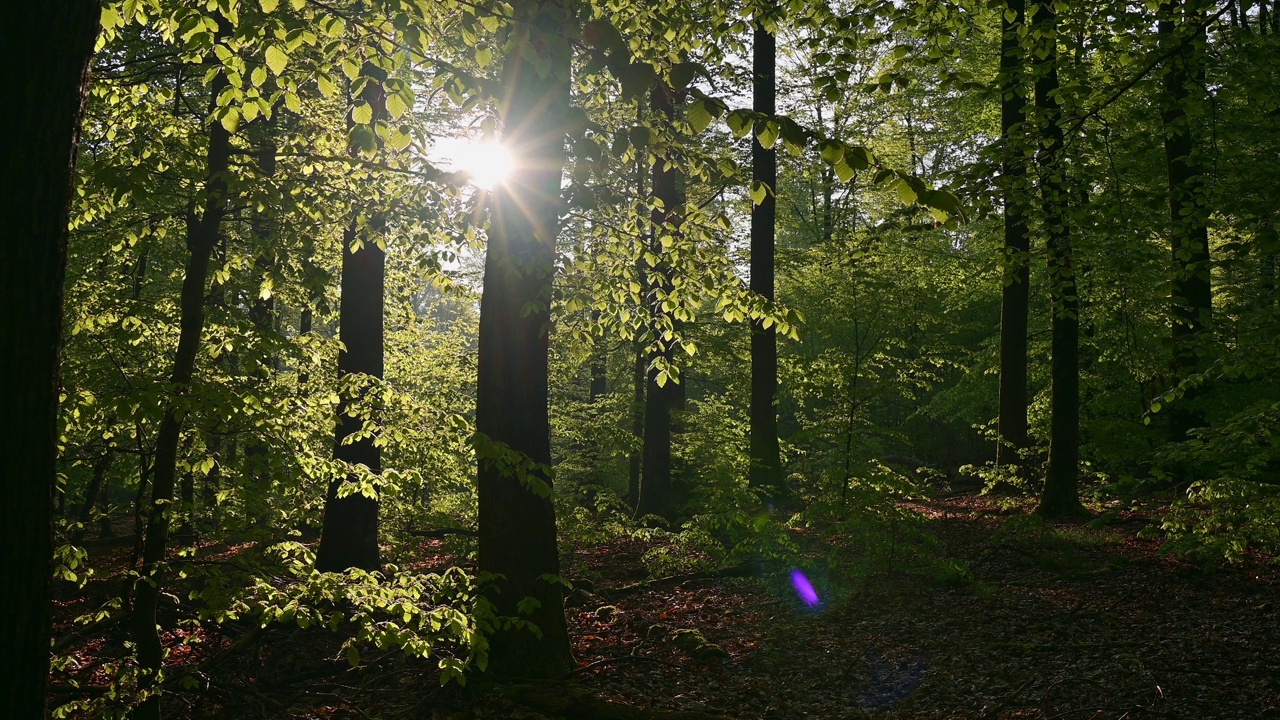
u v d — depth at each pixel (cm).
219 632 781
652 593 1076
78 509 1603
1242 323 793
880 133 2114
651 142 562
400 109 431
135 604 514
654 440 1641
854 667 769
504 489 716
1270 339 732
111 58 831
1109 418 1572
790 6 831
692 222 712
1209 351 799
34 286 244
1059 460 1334
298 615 492
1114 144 898
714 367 1812
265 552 571
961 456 2770
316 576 517
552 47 350
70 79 250
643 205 739
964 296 2011
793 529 1268
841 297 1237
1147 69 834
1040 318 1945
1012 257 973
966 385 2188
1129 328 1588
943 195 328
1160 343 839
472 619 523
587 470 1720
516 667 706
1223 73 846
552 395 1778
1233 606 849
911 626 874
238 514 663
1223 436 768
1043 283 1358
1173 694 645
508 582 712
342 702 638
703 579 1111
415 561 1093
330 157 632
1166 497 1389
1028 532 1139
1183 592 913
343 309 997
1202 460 790
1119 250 942
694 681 746
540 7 380
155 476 522
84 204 639
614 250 736
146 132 629
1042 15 1148
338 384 601
